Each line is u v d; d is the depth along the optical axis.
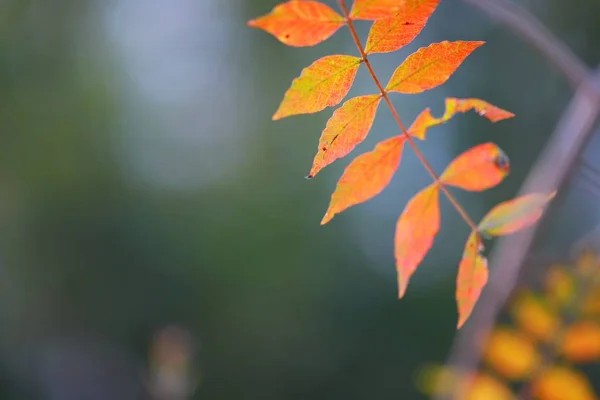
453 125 5.57
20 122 6.15
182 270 6.06
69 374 5.91
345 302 5.89
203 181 6.36
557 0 4.91
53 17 6.40
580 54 4.84
